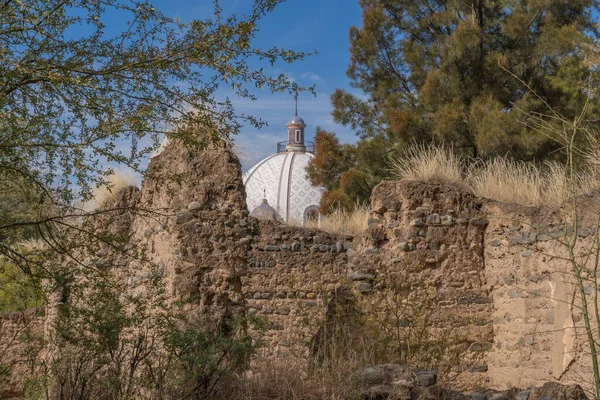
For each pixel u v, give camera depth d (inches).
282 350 418.6
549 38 833.5
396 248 419.8
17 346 541.6
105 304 326.0
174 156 453.4
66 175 298.5
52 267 323.9
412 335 386.6
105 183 302.5
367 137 958.4
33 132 283.7
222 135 303.7
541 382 365.4
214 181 436.8
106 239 329.7
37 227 301.3
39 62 278.8
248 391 290.8
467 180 468.8
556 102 839.1
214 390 295.9
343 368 301.7
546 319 369.4
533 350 375.2
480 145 775.7
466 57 862.5
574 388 256.4
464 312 412.2
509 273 402.0
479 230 423.2
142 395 309.9
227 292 423.2
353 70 1000.9
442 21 932.0
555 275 365.7
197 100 297.9
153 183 465.1
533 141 761.6
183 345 304.7
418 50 942.4
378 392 277.6
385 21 977.5
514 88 872.3
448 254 419.5
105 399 306.8
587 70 861.8
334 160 940.6
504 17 935.0
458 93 864.9
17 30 274.2
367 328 364.2
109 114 283.0
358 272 416.2
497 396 281.4
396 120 859.4
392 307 384.2
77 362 323.0
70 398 302.2
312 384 300.2
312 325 382.9
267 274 432.5
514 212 404.2
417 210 423.8
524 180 443.5
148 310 409.1
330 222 488.7
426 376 282.7
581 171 416.5
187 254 422.6
